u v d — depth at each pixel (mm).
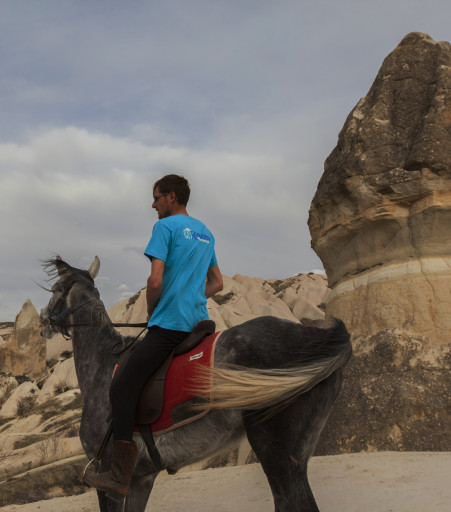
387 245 14391
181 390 3795
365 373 13023
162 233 4176
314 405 3598
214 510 6855
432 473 7148
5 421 56500
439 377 12008
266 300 81375
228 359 3738
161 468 3945
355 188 14375
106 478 3904
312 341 3668
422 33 15773
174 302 4062
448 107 13734
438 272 13211
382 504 5980
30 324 75062
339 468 8203
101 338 4617
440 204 13172
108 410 4289
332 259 16094
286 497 3445
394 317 13516
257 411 3562
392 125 14664
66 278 5090
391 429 11719
